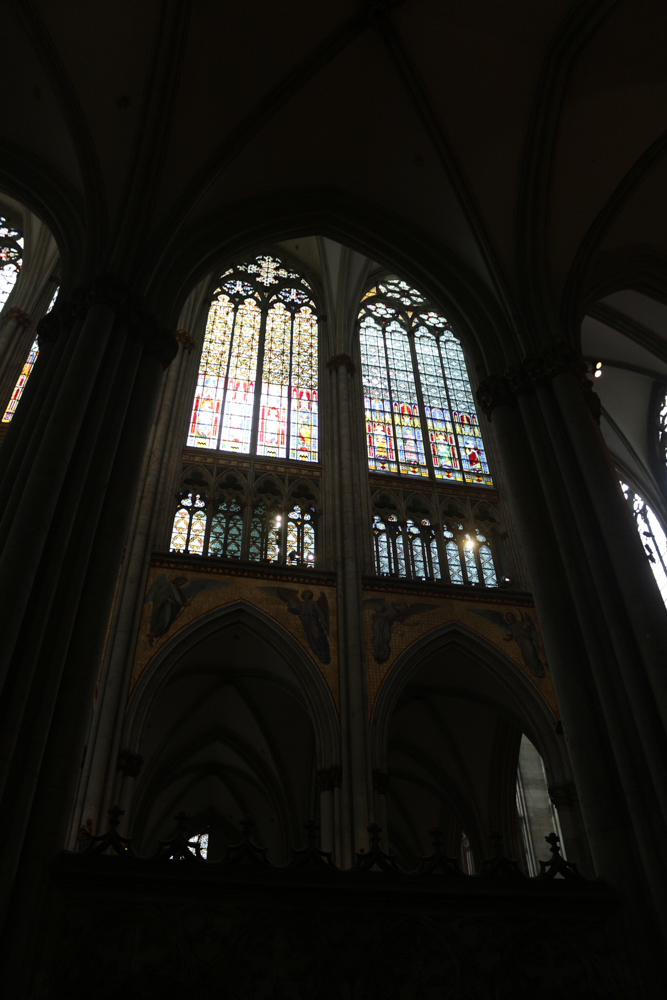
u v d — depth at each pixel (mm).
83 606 8008
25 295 21469
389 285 25547
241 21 11750
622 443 22156
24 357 20234
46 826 6457
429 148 13172
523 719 17406
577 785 8164
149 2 11242
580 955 6691
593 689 8617
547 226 12961
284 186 13641
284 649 15312
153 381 10484
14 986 5535
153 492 17109
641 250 14070
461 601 16750
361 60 12594
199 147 12312
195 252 12438
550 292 12617
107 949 5938
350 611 15945
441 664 17844
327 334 22875
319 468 19516
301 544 17922
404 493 19688
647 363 19703
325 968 6180
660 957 6719
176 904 6270
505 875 7074
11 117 12070
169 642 14656
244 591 15781
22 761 6629
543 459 10625
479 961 6473
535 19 11898
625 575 8867
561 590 9469
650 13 11703
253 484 18703
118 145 11836
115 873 6285
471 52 12336
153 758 18953
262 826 21797
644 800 7523
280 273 24641
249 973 6039
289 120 12945
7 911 5871
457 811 19891
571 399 10820
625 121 12789
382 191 13914
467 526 19359
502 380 11758
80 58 11406
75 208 12055
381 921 6520
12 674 6922
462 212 13188
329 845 13305
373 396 22062
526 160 12805
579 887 7145
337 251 23750
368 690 14969
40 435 8844
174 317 11453
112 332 10273
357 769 13859
